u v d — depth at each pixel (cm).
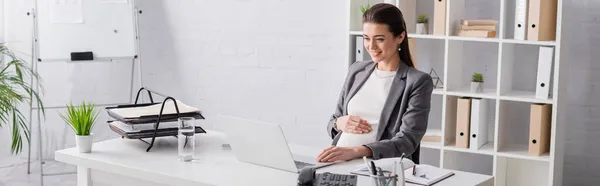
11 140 538
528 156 389
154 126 316
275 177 263
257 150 277
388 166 257
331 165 275
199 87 509
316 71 470
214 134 339
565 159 427
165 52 516
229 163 284
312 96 473
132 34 491
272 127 266
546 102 382
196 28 503
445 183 252
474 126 404
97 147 313
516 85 425
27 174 505
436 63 445
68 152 304
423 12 440
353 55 433
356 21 430
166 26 512
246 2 485
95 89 534
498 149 403
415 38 423
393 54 300
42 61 475
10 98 461
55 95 536
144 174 275
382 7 292
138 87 530
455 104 422
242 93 496
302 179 247
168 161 288
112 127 325
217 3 494
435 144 416
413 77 292
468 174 264
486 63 432
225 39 496
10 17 521
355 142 300
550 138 399
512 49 411
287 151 266
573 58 416
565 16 377
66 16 479
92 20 483
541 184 405
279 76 482
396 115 297
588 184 424
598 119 417
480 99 403
